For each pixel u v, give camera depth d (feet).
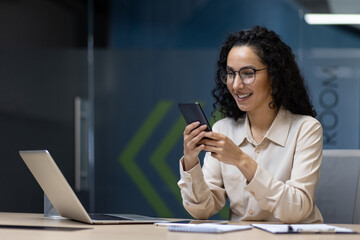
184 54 18.52
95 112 18.75
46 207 6.59
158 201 18.39
